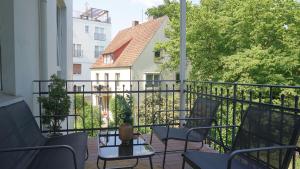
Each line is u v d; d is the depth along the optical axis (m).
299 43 10.45
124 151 2.49
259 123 2.28
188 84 4.75
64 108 3.85
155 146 3.89
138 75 17.34
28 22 3.89
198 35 12.15
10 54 3.44
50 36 5.20
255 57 10.27
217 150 3.75
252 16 10.84
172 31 13.98
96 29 28.88
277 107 2.35
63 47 7.28
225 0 12.79
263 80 10.38
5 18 3.41
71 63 8.61
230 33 11.80
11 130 2.34
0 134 2.11
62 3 6.96
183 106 4.73
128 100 3.89
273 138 2.07
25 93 3.71
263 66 10.43
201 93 3.95
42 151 2.56
